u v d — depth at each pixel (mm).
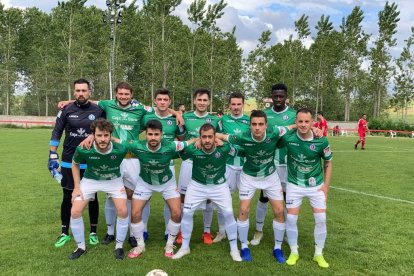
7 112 46906
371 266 4625
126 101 5355
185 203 4969
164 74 43594
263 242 5559
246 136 4758
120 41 47250
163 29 43500
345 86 49625
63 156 5285
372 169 12469
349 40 49500
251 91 50438
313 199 4812
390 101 49000
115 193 4887
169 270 4422
